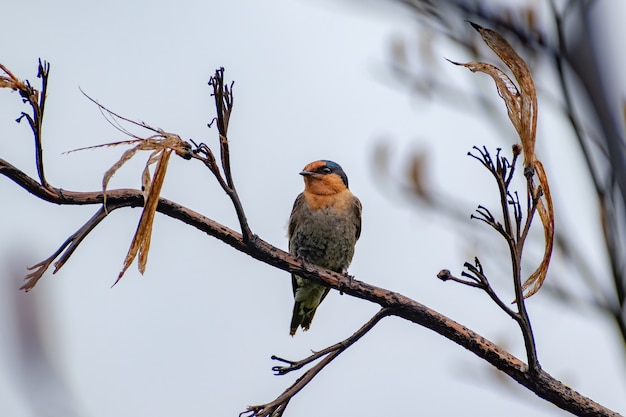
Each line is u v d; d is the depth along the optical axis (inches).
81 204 292.4
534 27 289.1
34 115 273.9
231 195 320.5
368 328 338.0
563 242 320.2
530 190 281.1
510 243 283.4
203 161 304.2
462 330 331.6
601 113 280.2
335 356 331.3
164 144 281.0
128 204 300.7
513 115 278.1
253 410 316.5
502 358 325.1
